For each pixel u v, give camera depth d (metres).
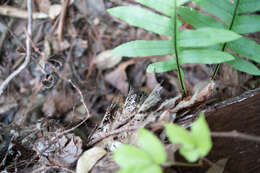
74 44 1.16
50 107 1.09
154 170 0.73
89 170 0.86
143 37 1.18
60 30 1.16
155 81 1.11
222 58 0.85
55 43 1.15
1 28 1.16
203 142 0.73
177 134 0.74
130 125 0.89
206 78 1.11
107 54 1.16
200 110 0.87
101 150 0.88
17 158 0.93
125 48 0.86
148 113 0.89
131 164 0.73
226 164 0.82
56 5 1.16
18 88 1.12
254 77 1.00
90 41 1.17
